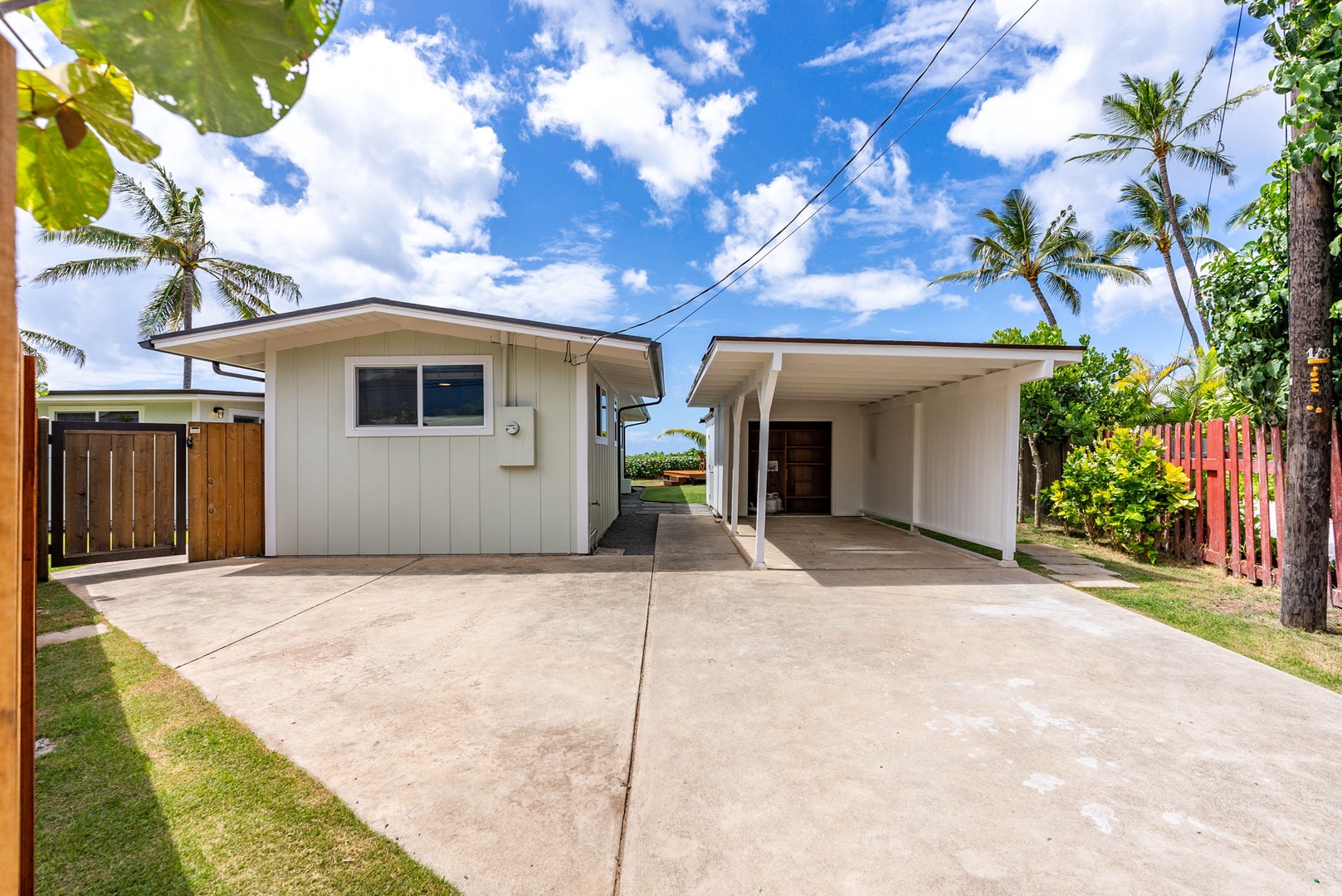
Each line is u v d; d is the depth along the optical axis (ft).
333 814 6.57
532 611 14.61
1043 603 15.42
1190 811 6.75
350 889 5.49
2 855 1.73
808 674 10.62
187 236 55.36
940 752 7.98
